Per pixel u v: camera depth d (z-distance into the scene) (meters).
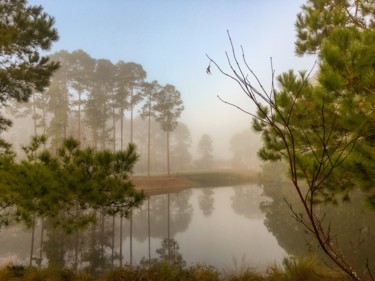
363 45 2.91
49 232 15.26
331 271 5.90
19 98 10.70
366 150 2.92
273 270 6.36
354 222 13.03
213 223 17.81
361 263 8.08
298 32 7.41
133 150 4.65
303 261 6.11
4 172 4.44
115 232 15.99
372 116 2.79
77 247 12.44
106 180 4.54
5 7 9.68
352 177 3.41
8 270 6.65
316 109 3.27
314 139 3.40
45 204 4.28
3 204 4.63
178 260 10.04
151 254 11.18
